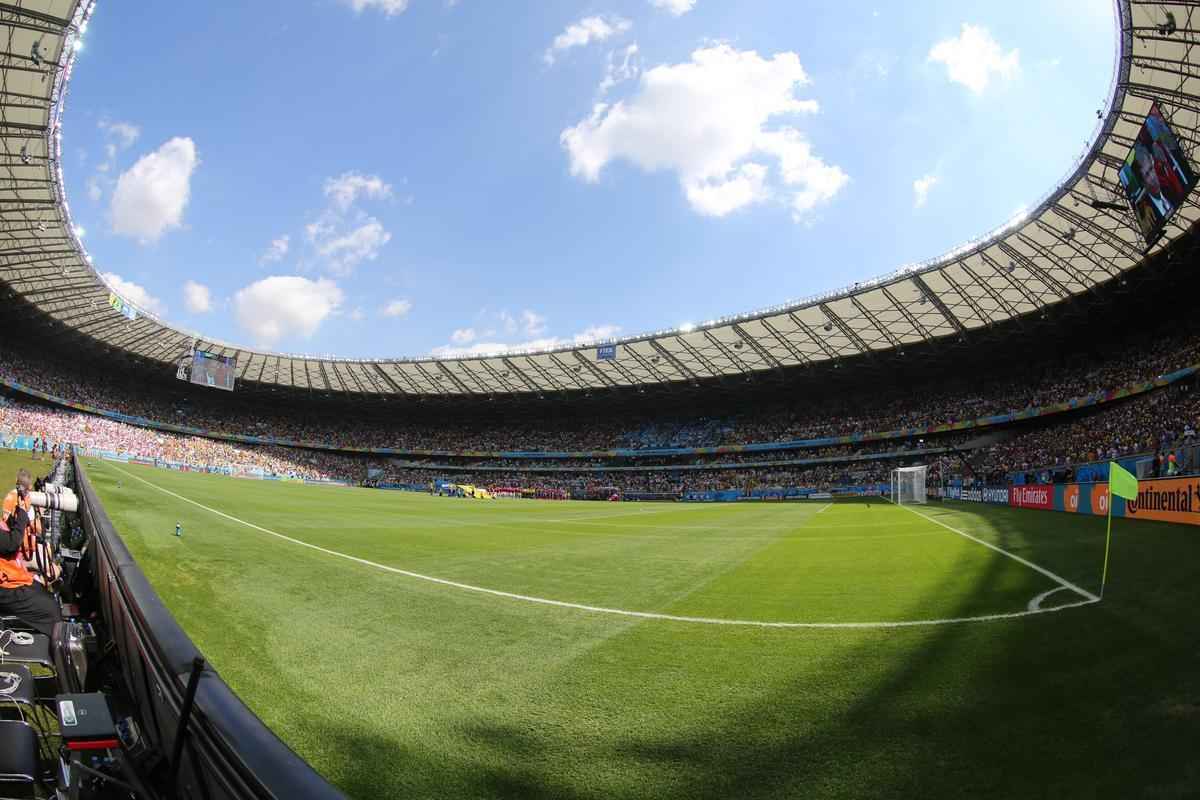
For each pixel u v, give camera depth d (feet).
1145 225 75.00
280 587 25.67
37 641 13.75
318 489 158.81
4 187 111.34
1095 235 104.63
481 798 9.34
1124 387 128.98
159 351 214.90
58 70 85.30
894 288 129.70
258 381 242.58
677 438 225.56
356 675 15.07
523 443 251.60
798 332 158.10
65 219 123.85
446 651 17.34
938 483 154.10
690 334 165.37
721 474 212.64
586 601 24.71
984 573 29.60
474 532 57.67
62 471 56.90
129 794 7.85
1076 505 73.26
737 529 64.90
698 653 17.19
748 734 11.66
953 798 9.10
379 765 10.36
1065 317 132.77
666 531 62.59
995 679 14.17
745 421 217.15
